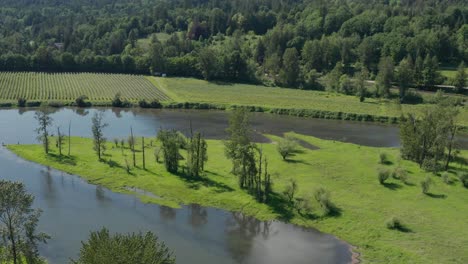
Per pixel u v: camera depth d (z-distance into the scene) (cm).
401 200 8481
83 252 4225
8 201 4606
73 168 10188
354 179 9594
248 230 7488
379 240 6994
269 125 15850
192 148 9612
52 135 13125
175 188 9075
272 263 6462
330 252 6762
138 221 7762
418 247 6719
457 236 7056
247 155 8731
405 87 19725
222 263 6444
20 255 5034
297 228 7556
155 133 14200
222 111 18125
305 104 18738
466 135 14825
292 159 11006
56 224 7556
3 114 16588
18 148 11688
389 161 10931
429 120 10756
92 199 8631
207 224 7688
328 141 13262
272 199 8494
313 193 8456
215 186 9156
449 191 8962
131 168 10100
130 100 18962
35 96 19062
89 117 16538
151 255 4147
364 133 15075
